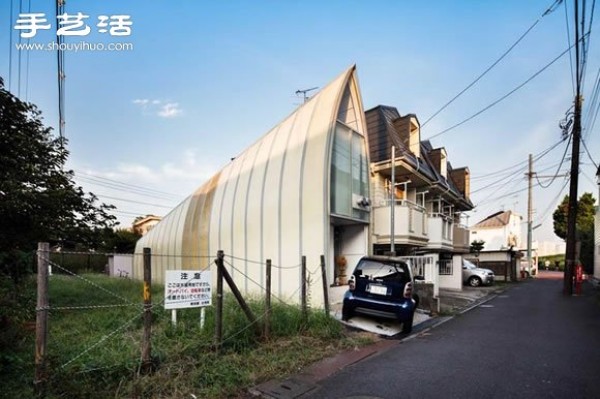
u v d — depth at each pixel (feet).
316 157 30.99
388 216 40.75
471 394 13.38
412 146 53.83
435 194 61.93
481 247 95.25
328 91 34.94
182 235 50.80
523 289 63.05
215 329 16.70
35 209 26.13
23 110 26.96
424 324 27.94
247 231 35.78
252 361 15.79
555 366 16.81
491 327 26.78
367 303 24.73
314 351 17.99
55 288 37.86
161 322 20.77
